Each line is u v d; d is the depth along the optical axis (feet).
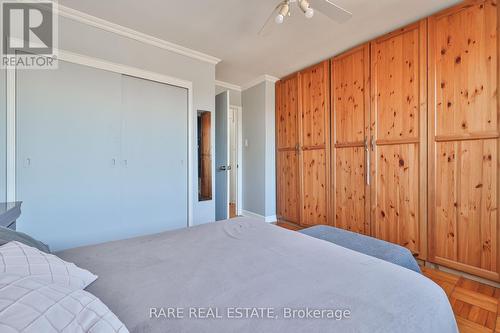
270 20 6.18
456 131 6.87
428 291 2.85
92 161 7.52
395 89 8.14
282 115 12.68
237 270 3.37
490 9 6.27
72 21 7.17
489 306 5.57
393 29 8.12
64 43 7.07
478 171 6.54
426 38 7.39
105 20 7.54
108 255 3.90
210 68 10.25
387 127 8.38
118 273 3.28
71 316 1.90
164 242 4.52
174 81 9.20
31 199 6.61
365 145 9.02
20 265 2.43
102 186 7.72
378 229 8.71
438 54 7.17
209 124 10.28
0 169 6.22
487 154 6.39
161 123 8.96
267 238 4.72
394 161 8.25
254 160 13.61
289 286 2.93
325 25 7.86
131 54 8.26
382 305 2.55
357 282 3.00
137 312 2.44
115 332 1.93
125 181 8.17
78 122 7.29
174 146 9.30
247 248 4.20
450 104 6.97
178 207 9.40
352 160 9.50
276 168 13.19
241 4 6.79
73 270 2.85
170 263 3.60
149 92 8.66
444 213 7.16
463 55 6.71
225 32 8.28
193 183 9.80
